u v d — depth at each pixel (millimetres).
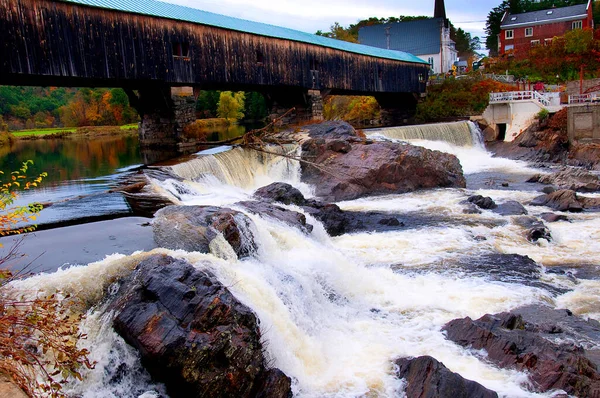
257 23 34469
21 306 7570
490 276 13789
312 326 10797
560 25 61125
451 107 48094
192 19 27172
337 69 38781
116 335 8320
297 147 27078
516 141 37500
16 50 19328
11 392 6117
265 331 9148
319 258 13156
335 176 23953
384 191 24625
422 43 71250
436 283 13336
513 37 64188
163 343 7777
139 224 13797
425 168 25547
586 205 21000
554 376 8555
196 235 11664
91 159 27141
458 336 10195
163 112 28688
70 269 9539
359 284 12953
